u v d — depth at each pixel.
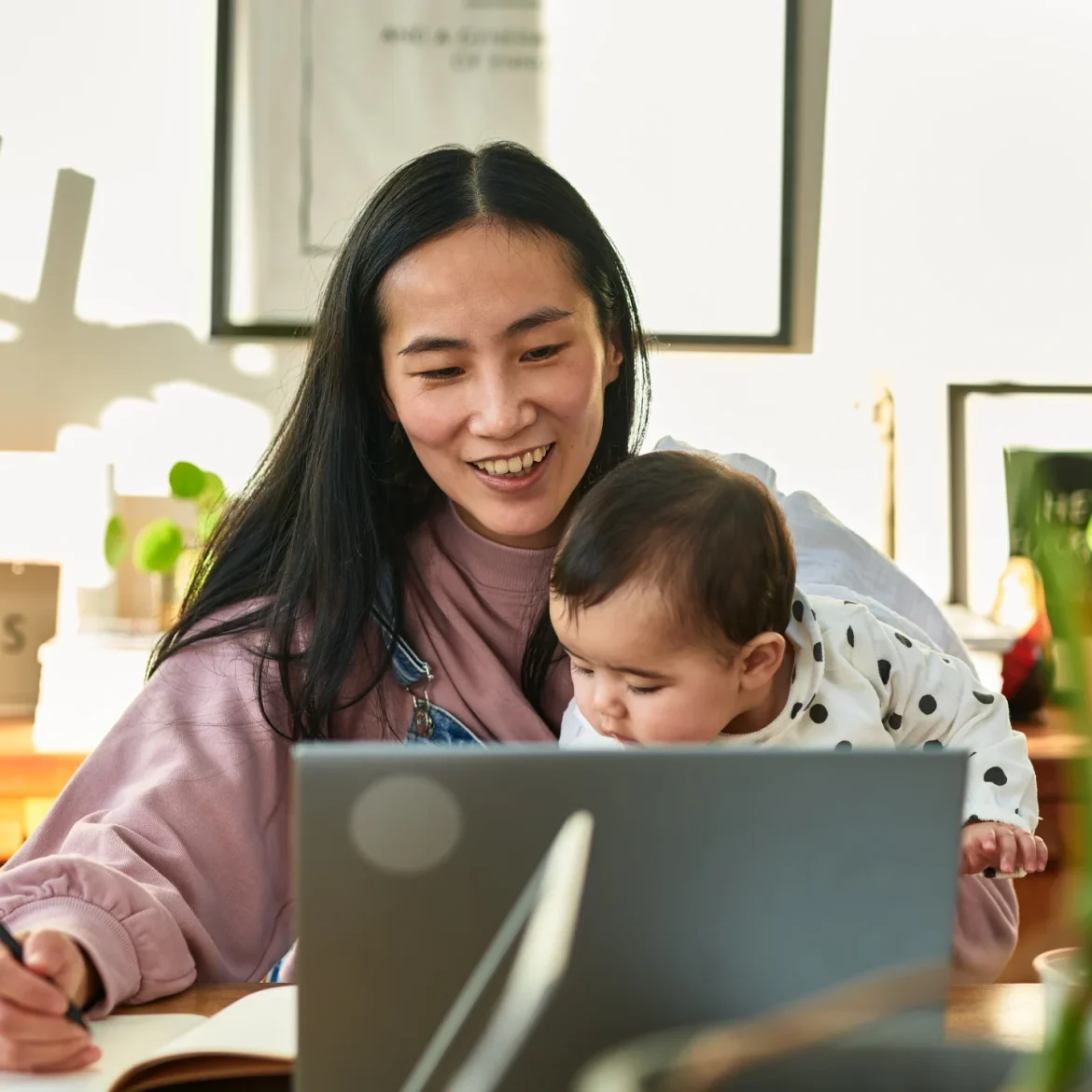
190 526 2.29
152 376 2.28
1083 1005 0.38
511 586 1.20
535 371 1.10
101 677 1.97
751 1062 0.47
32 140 2.25
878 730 1.06
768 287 2.36
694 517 0.98
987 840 1.01
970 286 2.39
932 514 2.39
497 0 2.30
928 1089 0.50
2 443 2.27
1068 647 0.39
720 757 0.58
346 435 1.16
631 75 2.33
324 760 0.58
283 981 0.91
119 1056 0.75
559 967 0.58
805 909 0.58
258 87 2.26
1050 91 2.38
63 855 0.93
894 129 2.37
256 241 2.28
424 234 1.08
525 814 0.58
